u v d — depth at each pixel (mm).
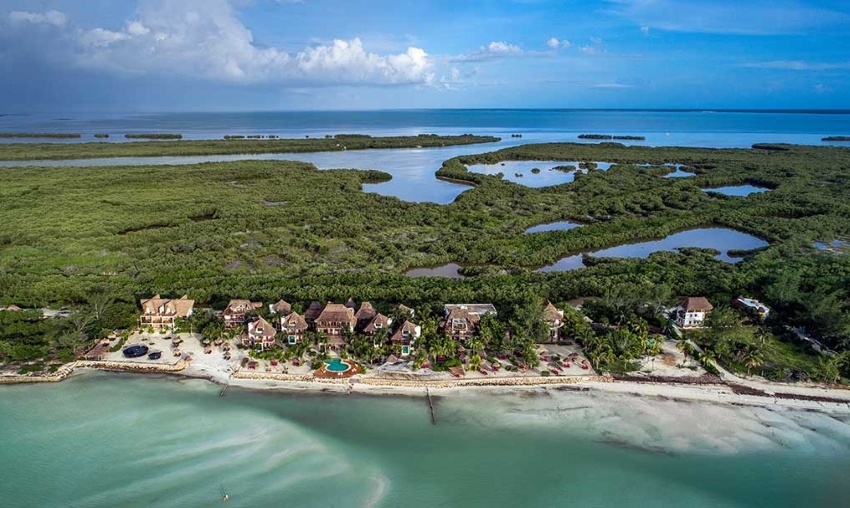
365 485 74375
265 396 95500
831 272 148875
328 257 175625
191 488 73250
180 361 104688
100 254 169500
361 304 122812
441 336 108688
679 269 155625
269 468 77562
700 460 80250
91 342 109500
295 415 90250
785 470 78250
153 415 89688
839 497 73438
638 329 111500
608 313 122375
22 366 102312
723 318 112938
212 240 186125
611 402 94312
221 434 85062
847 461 80250
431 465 78625
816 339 114000
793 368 103312
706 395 96188
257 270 158625
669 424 88438
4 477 74812
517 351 108812
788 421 89375
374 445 82938
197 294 131875
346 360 106188
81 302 135125
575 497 72750
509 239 192125
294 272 157000
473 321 114312
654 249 192625
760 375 101750
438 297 131125
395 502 71312
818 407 93125
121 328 116938
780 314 126375
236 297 132000
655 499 72750
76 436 83875
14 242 180875
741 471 78000
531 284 141625
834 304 117188
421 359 102688
